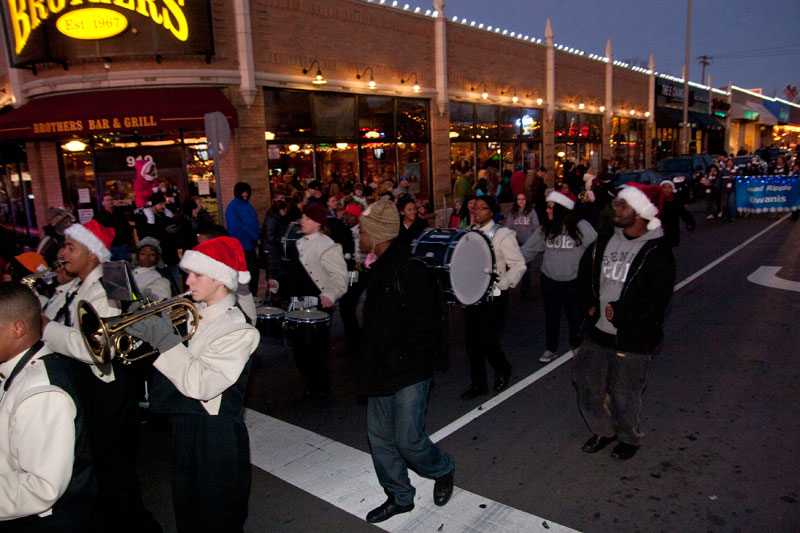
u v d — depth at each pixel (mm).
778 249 12055
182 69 11828
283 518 3561
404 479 3451
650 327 3814
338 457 4316
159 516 3688
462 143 19297
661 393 5219
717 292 8766
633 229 3861
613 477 3877
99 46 11469
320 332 5148
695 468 3928
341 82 14539
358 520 3512
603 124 28188
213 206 12750
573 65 25094
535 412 4965
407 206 6738
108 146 12750
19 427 2047
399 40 16391
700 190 23812
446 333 3674
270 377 6094
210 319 2715
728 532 3238
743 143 51844
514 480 3893
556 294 5965
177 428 2707
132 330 2432
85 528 2307
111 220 10195
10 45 12086
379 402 3346
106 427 3061
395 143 16656
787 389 5160
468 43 18938
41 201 13016
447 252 4645
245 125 12633
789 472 3814
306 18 13750
